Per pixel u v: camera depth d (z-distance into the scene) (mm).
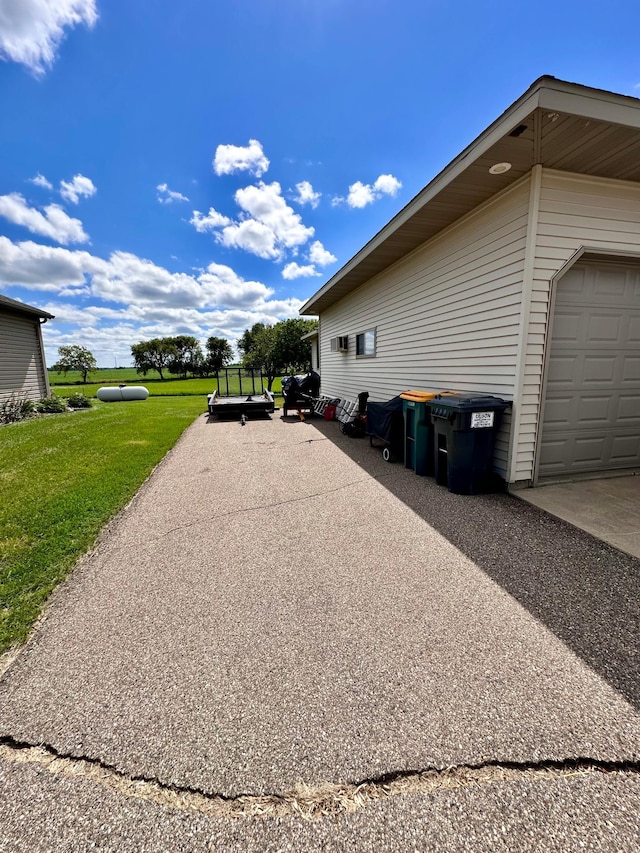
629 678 1646
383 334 7477
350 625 2051
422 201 4398
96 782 1268
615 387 4227
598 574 2465
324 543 3016
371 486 4383
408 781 1246
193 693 1629
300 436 7777
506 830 1094
